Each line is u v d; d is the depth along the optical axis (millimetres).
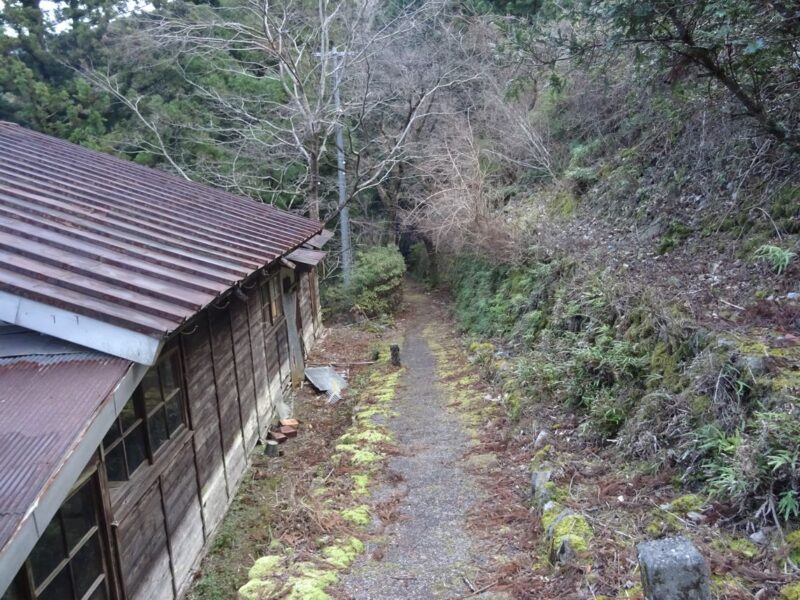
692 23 4711
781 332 4668
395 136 16234
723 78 5203
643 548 2662
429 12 17516
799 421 3689
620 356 5844
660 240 7812
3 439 2602
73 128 13789
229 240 6391
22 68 13328
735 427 4113
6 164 6395
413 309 19219
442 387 9312
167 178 9461
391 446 6809
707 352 4680
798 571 3141
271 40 12727
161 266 4551
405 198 19875
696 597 2512
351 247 18609
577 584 3467
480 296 13586
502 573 3934
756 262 5781
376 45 15906
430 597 3783
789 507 3428
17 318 3238
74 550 3371
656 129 9750
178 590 4832
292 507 5492
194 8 15398
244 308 7516
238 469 6836
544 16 8078
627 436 5059
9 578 2129
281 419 9039
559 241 10445
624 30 5062
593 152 12141
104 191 6633
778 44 4695
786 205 5949
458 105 18375
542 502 4590
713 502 3854
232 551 5461
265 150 15930
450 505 5191
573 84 13297
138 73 15023
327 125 15453
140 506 4238
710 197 7449
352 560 4352
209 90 15164
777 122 5523
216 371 6188
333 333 15867
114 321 3188
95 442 2787
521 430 6438
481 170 14812
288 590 3830
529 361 7766
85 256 4191
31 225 4531
